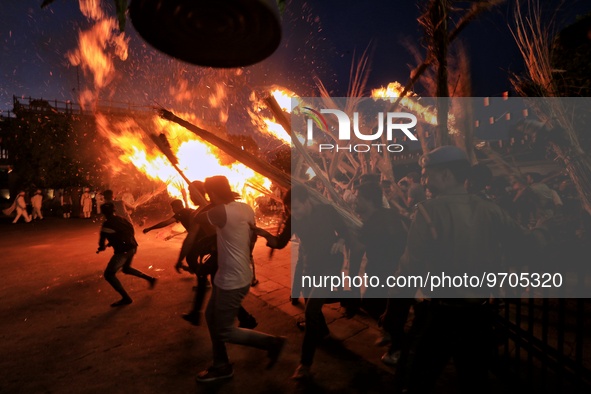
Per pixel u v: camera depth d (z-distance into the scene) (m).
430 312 2.11
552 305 4.19
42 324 4.48
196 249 4.04
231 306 2.99
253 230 3.12
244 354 3.62
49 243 10.16
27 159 19.66
